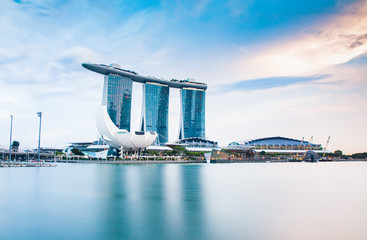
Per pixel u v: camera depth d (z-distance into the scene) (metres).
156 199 33.00
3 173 71.00
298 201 31.98
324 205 29.88
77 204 29.81
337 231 20.64
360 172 88.56
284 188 43.78
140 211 26.70
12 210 26.91
